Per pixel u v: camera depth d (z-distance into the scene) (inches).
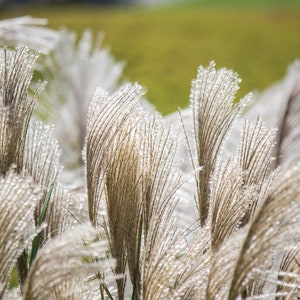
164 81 281.4
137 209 55.5
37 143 58.7
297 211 50.7
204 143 57.2
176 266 54.7
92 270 51.3
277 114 80.9
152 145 56.1
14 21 76.3
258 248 50.9
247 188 55.1
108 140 55.0
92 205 55.5
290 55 361.1
